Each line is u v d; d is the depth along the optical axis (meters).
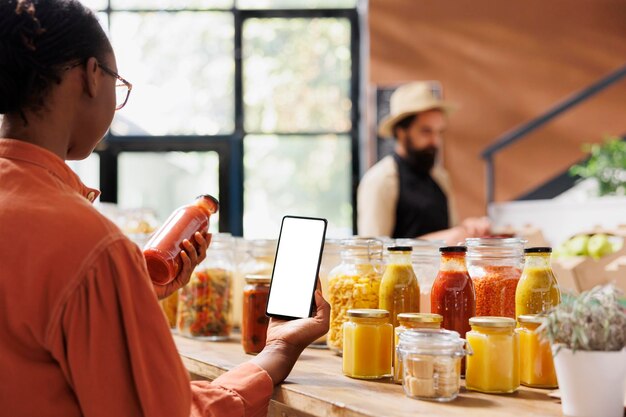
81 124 1.01
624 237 1.89
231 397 1.11
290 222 1.40
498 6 6.06
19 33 0.93
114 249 0.91
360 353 1.26
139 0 6.20
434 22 6.06
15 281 0.88
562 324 1.03
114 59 1.04
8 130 0.98
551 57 6.04
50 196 0.93
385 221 3.29
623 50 6.02
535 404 1.09
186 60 6.21
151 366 0.92
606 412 1.00
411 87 3.49
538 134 5.99
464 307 1.27
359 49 6.27
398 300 1.33
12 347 0.90
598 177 5.38
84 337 0.89
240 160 6.21
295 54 6.26
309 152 6.23
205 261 1.83
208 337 1.81
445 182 3.51
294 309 1.32
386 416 0.99
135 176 6.21
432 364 1.09
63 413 0.92
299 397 1.15
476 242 1.36
